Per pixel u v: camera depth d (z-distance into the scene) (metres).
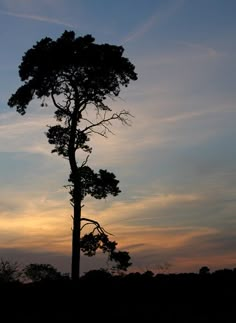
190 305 28.00
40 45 34.28
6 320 25.73
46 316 26.36
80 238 33.84
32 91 34.50
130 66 34.38
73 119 34.34
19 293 30.41
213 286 31.52
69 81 34.31
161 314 26.38
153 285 32.09
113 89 34.56
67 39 34.28
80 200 34.03
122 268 33.91
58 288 31.25
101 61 33.88
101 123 34.81
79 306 28.08
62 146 34.59
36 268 33.59
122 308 27.66
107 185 33.94
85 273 34.16
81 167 34.25
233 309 27.11
